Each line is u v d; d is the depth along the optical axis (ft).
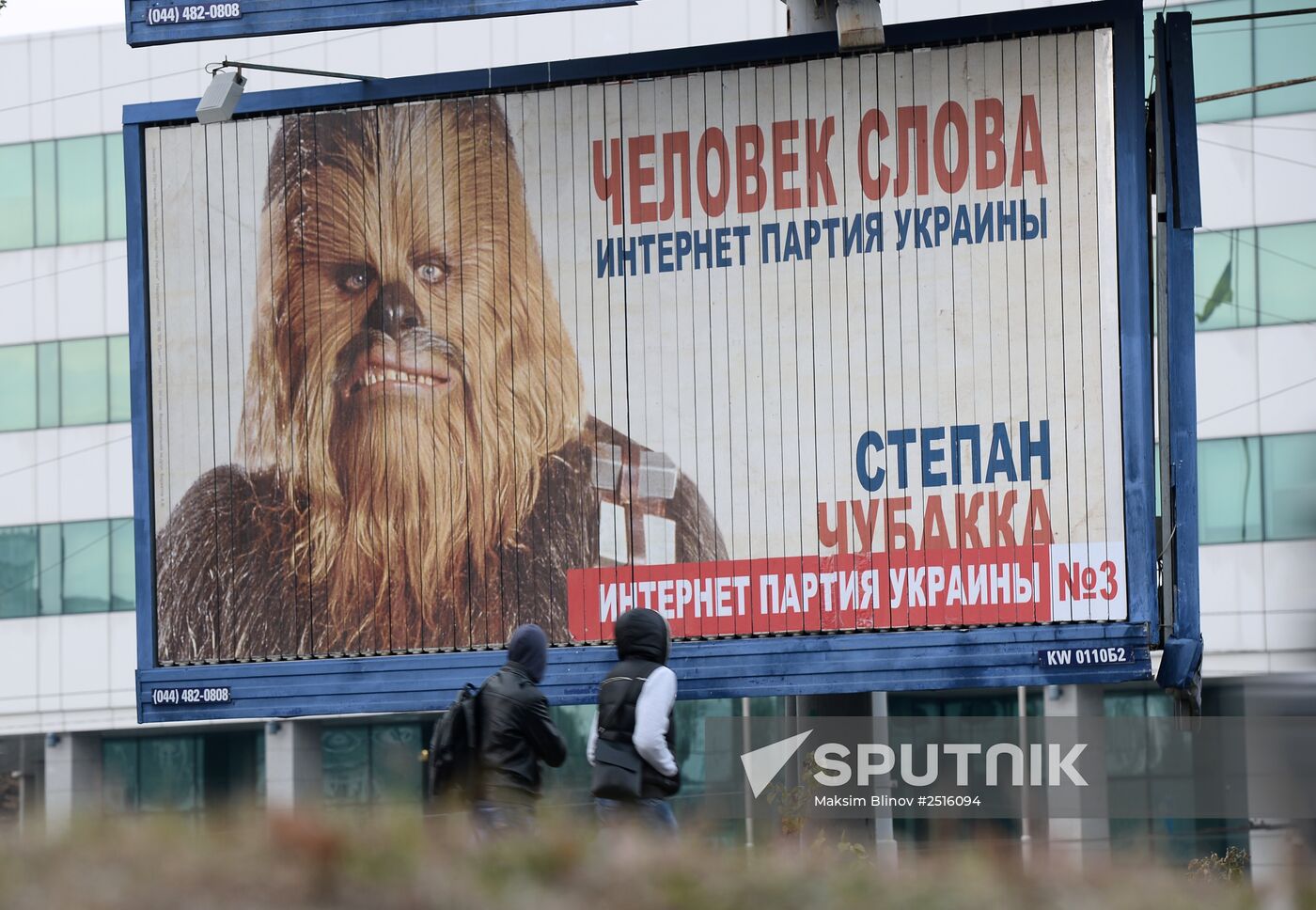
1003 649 104.53
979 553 105.50
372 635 112.57
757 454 108.58
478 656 111.04
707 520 108.99
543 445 111.45
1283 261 267.18
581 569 110.52
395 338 113.39
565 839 45.96
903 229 107.24
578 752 286.66
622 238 110.93
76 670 313.12
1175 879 49.70
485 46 279.08
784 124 108.99
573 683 109.81
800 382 108.27
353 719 303.07
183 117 115.55
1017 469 105.40
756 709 275.39
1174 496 104.27
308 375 114.11
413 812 48.01
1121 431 104.27
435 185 113.29
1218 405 268.62
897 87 107.55
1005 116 106.32
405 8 104.12
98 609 313.53
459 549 112.06
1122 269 104.47
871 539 106.83
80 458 316.40
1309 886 47.42
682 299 110.01
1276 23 266.77
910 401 106.83
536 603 110.93
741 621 108.17
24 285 320.29
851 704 112.68
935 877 47.44
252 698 113.09
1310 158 266.16
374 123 114.11
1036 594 104.73
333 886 40.86
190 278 115.44
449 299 112.98
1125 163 104.58
